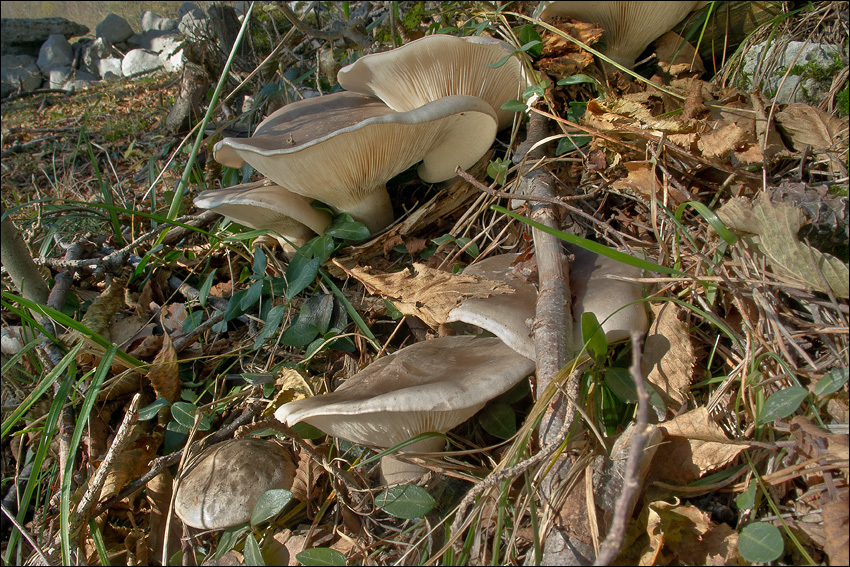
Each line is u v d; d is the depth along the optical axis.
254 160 0.36
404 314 0.36
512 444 0.30
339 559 0.28
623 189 0.37
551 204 0.35
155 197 0.52
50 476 0.36
